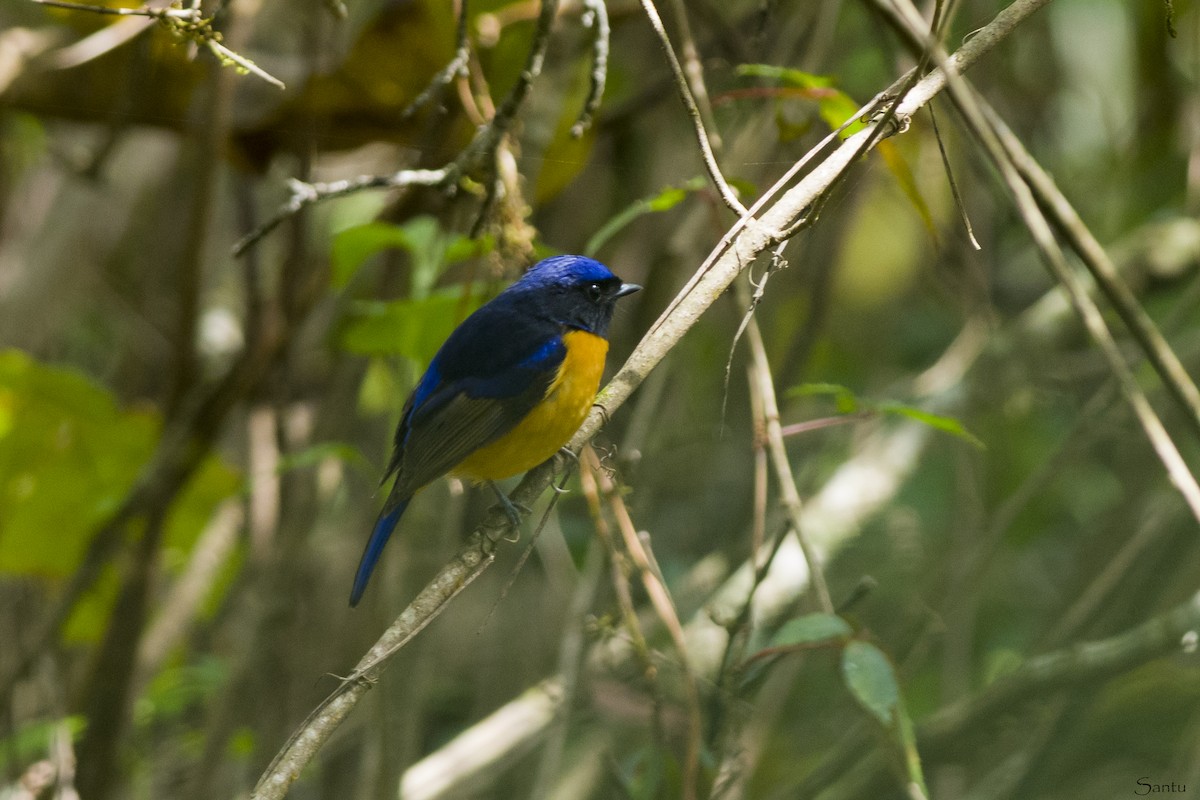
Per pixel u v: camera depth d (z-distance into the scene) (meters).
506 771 10.60
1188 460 11.52
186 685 11.29
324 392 11.27
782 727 11.16
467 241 8.73
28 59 9.45
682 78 6.73
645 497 10.69
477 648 12.91
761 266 11.52
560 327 8.96
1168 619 9.09
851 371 14.91
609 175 11.99
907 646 11.00
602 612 10.51
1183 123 12.58
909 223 14.47
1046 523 13.21
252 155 10.16
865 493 11.99
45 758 11.04
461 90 8.48
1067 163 13.56
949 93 7.24
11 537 11.28
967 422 12.30
